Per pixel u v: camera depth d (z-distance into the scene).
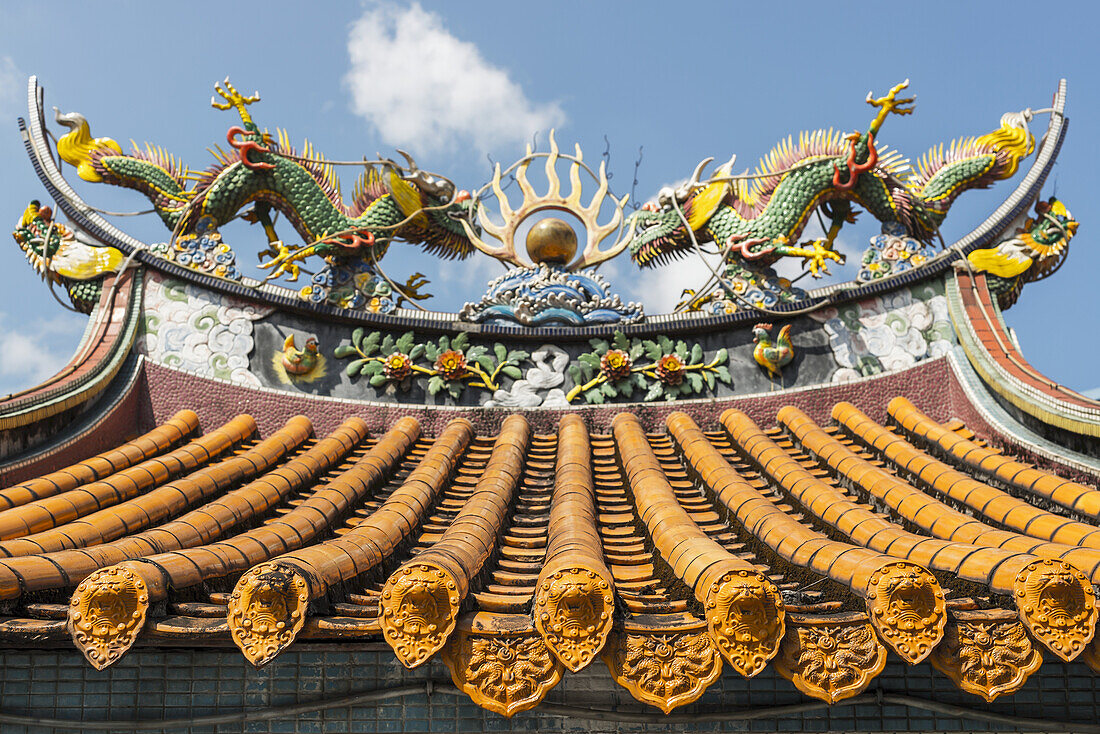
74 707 5.48
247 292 9.34
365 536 5.81
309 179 9.56
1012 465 7.39
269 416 9.16
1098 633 4.58
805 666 4.57
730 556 5.01
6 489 6.97
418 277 10.18
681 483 8.00
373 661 5.59
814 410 9.30
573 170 10.55
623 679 4.54
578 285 9.77
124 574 4.58
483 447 9.02
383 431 9.31
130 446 8.15
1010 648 4.61
